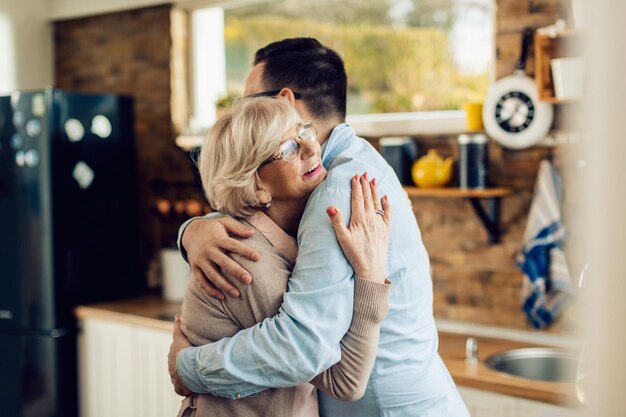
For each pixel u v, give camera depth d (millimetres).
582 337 244
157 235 3475
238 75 3412
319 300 981
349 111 3010
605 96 229
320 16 3072
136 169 3373
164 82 3402
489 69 2643
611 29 229
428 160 2525
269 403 1072
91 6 3576
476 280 2586
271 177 1086
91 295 3121
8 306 3025
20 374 3008
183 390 1125
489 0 2627
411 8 2820
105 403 2943
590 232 234
